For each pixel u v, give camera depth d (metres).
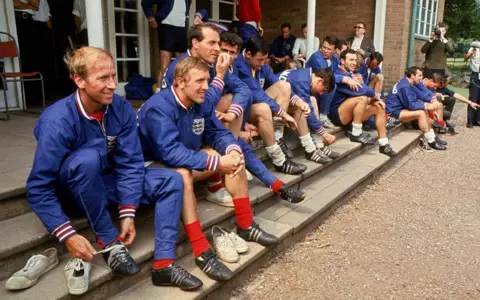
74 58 1.97
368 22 9.27
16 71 4.96
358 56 5.59
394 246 3.32
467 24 25.25
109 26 6.13
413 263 3.06
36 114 4.70
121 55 6.42
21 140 3.50
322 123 5.34
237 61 3.64
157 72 6.89
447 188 4.77
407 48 9.79
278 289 2.67
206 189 3.12
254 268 2.82
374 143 5.38
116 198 2.31
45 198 1.97
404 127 7.14
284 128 4.61
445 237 3.51
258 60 3.66
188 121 2.57
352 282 2.79
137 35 6.54
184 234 2.56
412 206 4.20
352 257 3.12
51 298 1.88
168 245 2.25
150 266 2.37
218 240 2.62
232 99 3.26
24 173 2.60
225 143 2.73
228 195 3.02
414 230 3.63
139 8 6.47
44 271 2.05
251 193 3.33
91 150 2.06
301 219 3.28
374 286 2.75
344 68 5.48
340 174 4.52
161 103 2.46
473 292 2.71
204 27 2.91
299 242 3.31
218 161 2.45
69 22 7.89
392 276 2.88
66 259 2.21
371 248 3.27
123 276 2.10
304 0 9.64
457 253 3.23
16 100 4.95
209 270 2.36
